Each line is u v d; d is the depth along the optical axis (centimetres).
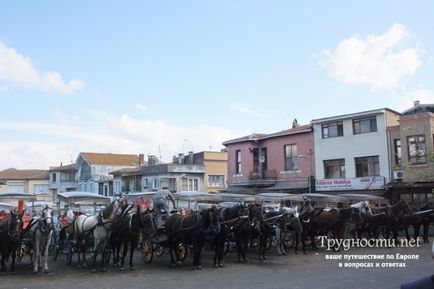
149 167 5706
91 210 2912
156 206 2009
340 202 2788
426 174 3291
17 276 1542
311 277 1434
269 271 1582
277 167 4291
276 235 2069
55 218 2062
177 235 1706
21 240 1617
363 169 3706
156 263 1834
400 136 3472
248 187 4438
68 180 7912
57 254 2005
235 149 4619
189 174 5591
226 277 1460
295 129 4262
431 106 3616
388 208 2464
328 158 3903
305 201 2528
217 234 1692
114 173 6366
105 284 1366
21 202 2344
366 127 3722
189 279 1433
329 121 3894
